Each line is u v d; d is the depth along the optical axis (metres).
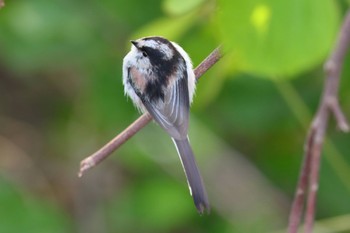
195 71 8.06
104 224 13.81
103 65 12.33
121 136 7.31
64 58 12.31
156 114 7.91
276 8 6.84
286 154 13.16
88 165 7.13
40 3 12.28
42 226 12.34
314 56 6.89
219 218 13.16
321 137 6.41
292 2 6.83
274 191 13.20
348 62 11.55
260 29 6.88
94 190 14.16
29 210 12.37
